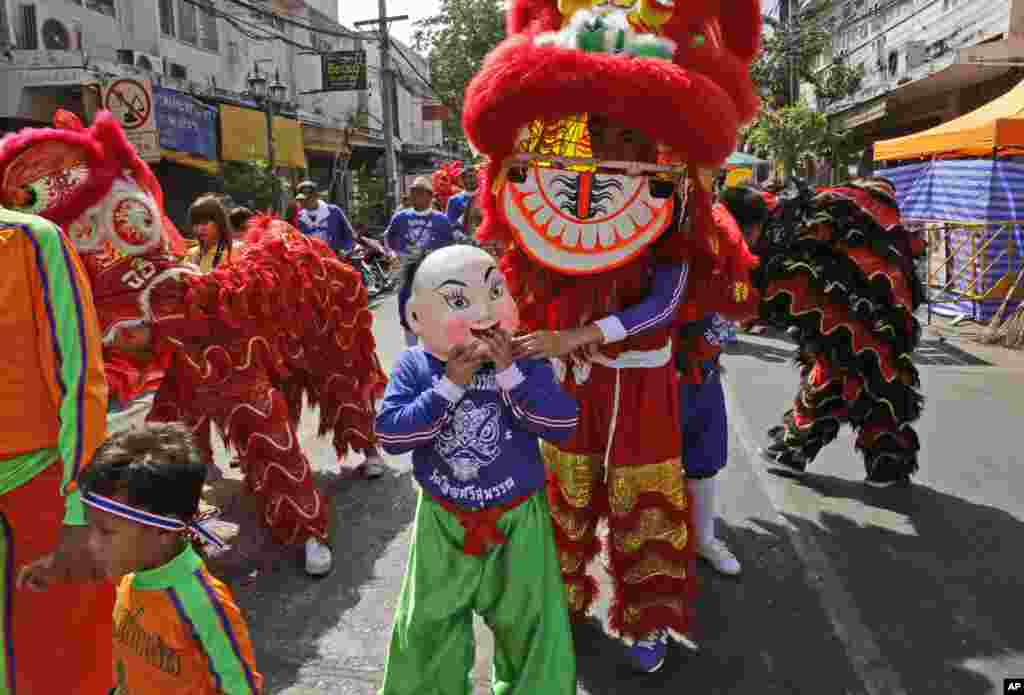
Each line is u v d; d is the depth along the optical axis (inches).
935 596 128.6
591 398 106.7
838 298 163.6
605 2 100.1
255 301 140.6
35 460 81.5
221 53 771.4
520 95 92.0
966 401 238.2
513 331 86.2
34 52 484.7
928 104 660.1
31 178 109.3
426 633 86.2
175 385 142.9
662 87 89.7
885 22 777.6
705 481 135.7
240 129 592.1
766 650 115.1
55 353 78.6
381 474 184.4
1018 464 185.6
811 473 184.9
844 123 730.2
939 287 390.3
